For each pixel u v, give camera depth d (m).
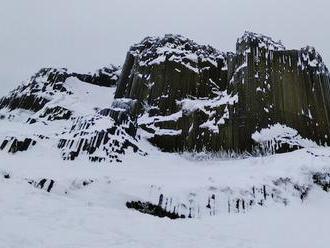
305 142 22.75
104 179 15.48
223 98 26.94
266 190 15.92
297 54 26.28
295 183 16.62
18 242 7.80
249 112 23.94
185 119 26.95
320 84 25.39
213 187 15.63
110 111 25.11
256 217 13.66
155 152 24.19
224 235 11.09
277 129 23.06
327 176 17.41
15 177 14.49
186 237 10.39
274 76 25.42
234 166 19.83
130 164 20.12
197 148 24.86
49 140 21.56
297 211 14.62
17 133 21.59
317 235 11.59
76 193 14.35
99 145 21.02
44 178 14.41
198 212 14.35
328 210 15.01
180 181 16.30
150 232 10.41
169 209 14.25
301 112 24.06
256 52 26.80
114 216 11.58
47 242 8.09
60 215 10.43
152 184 15.36
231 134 23.89
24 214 9.82
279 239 11.05
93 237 9.03
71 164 18.47
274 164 18.78
